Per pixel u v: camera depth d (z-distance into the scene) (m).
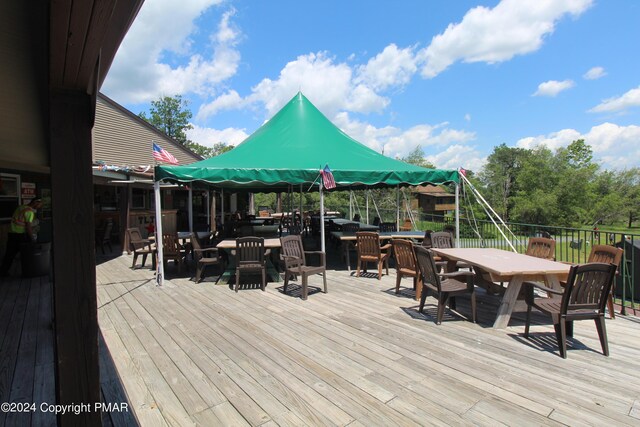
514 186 41.84
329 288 5.84
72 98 1.56
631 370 2.96
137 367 3.05
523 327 3.98
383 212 16.66
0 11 1.45
